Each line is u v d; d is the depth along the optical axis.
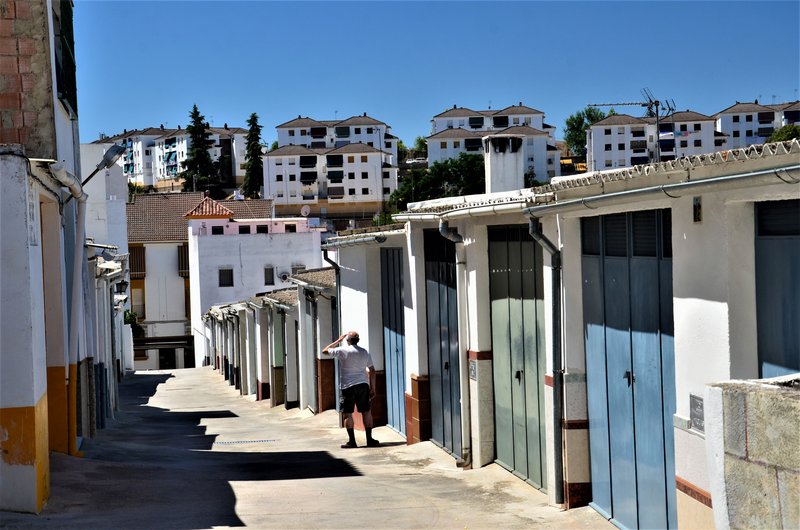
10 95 13.12
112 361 25.00
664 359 8.15
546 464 10.98
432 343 15.20
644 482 8.65
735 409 4.43
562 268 10.02
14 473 9.23
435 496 11.28
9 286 9.09
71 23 15.57
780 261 6.51
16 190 9.09
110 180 55.00
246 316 33.59
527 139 119.44
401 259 16.86
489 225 12.42
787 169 5.43
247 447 17.28
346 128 138.00
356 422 19.36
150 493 11.03
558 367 10.10
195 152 124.94
